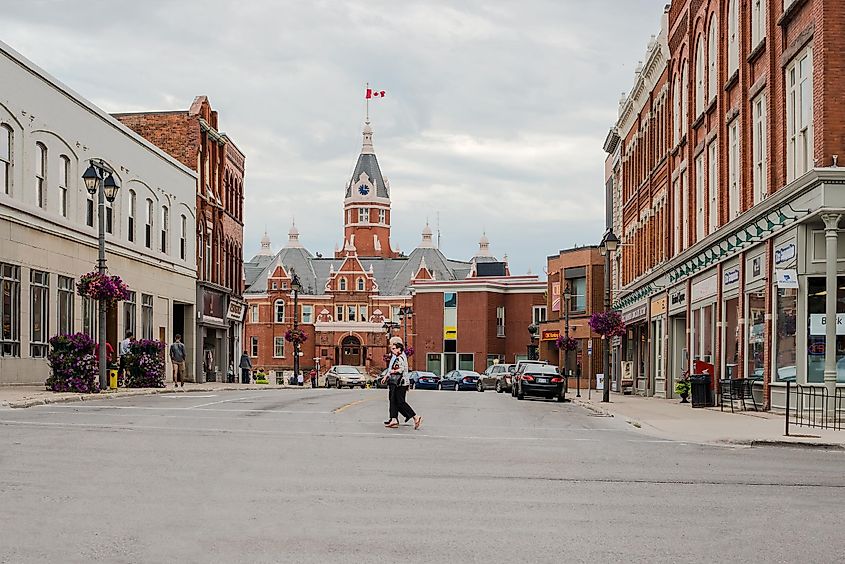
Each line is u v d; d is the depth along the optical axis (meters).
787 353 27.05
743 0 30.92
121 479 12.59
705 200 37.25
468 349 115.44
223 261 64.31
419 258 145.62
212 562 8.17
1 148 34.28
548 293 84.44
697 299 38.56
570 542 9.18
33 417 22.02
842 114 23.61
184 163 57.84
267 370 139.88
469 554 8.60
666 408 32.91
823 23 23.69
